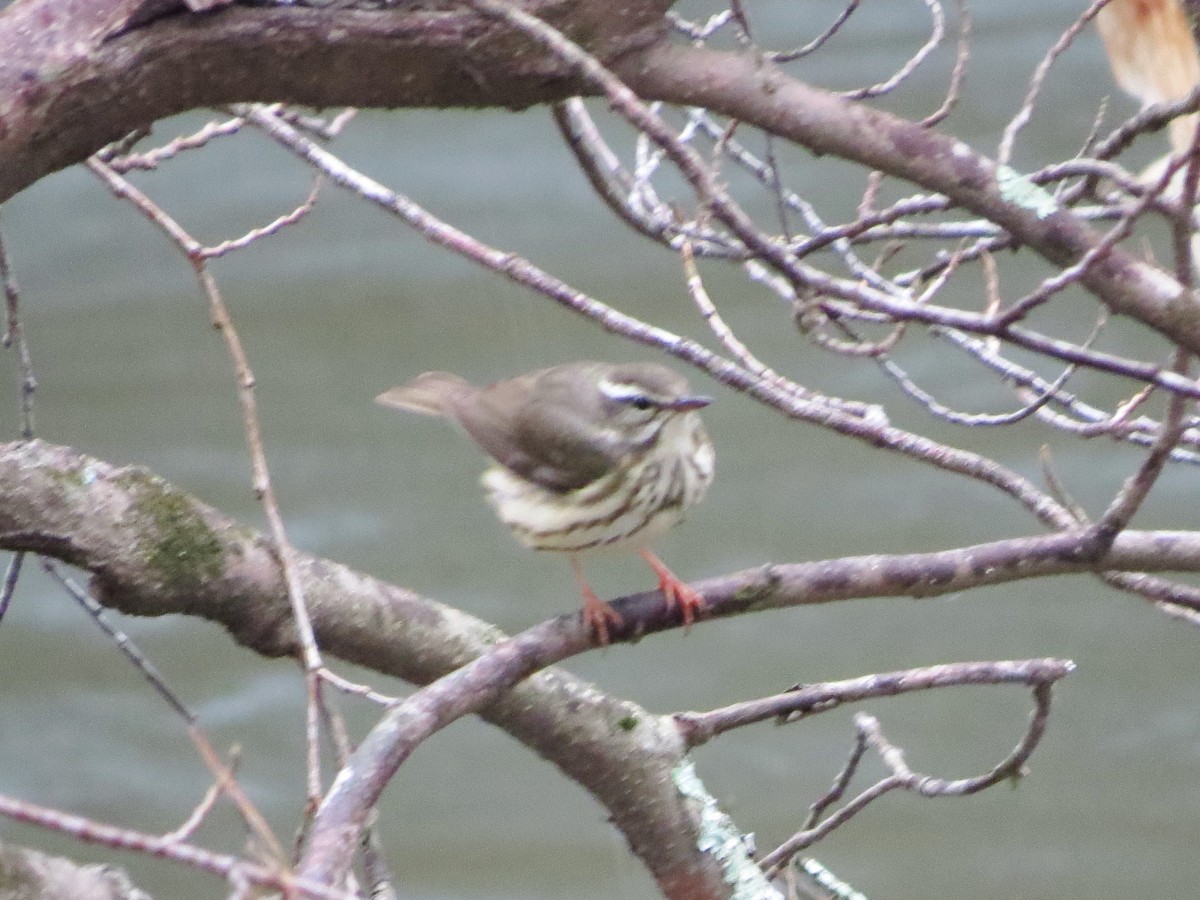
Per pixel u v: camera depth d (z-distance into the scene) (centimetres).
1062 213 591
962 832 1469
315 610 760
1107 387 1658
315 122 1043
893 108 1838
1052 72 1861
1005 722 1539
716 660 1590
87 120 601
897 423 1683
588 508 777
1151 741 1506
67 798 1490
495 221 1900
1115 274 576
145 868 1474
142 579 735
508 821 1499
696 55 597
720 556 1627
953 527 1630
